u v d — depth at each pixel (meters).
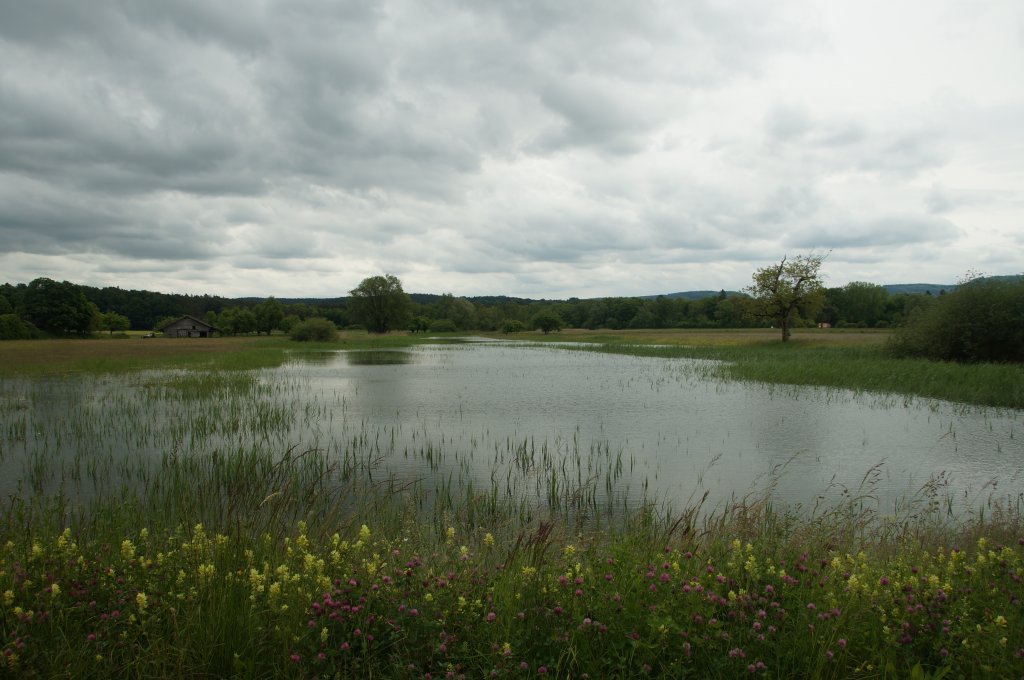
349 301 134.88
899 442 15.92
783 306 62.00
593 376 35.16
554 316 136.00
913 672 3.44
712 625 3.69
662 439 16.48
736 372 33.91
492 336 124.00
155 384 29.16
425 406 22.92
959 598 4.29
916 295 137.00
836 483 12.02
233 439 16.22
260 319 139.12
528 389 28.48
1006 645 3.70
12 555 4.95
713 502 10.70
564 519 9.39
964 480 12.21
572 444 15.84
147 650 3.65
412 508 9.59
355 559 5.11
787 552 5.70
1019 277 36.00
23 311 103.88
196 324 131.50
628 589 4.23
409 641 3.79
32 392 26.11
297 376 35.94
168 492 10.20
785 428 18.05
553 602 4.20
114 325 148.12
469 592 4.39
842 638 3.64
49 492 10.95
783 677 3.53
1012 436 16.64
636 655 3.68
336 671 3.52
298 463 13.28
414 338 111.06
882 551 6.56
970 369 28.27
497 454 14.58
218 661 3.71
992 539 7.50
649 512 9.32
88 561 4.73
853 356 41.47
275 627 3.86
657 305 171.62
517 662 3.60
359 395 26.27
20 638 3.58
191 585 4.50
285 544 5.61
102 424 18.03
